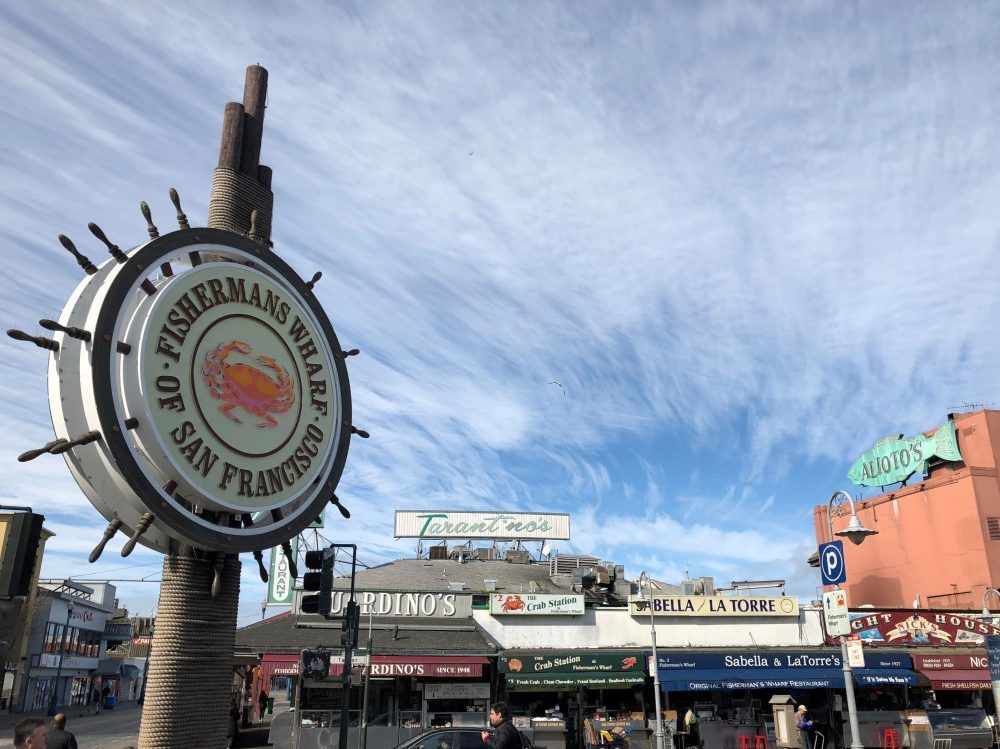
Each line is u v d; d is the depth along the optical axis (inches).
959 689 1101.7
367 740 927.0
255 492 426.9
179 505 388.5
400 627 1048.8
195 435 402.9
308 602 585.3
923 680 1079.6
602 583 1341.0
